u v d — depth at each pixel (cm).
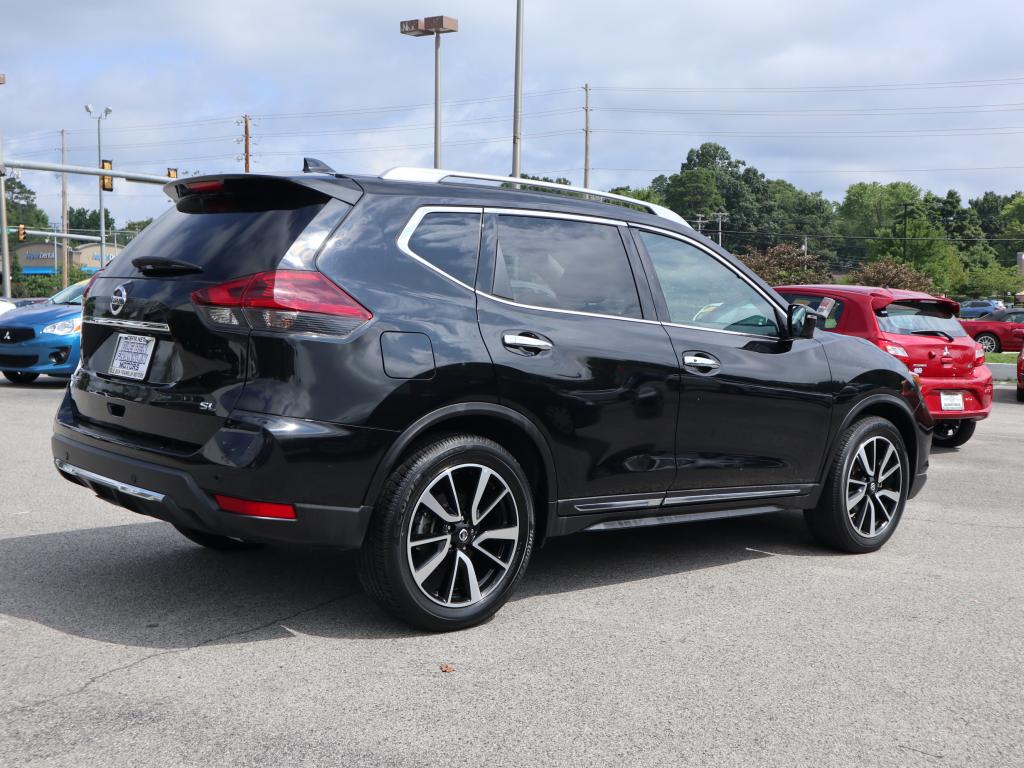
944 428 970
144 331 371
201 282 352
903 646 371
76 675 319
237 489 333
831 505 504
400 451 353
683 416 434
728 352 455
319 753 268
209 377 345
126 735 276
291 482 335
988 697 324
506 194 409
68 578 428
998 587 456
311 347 338
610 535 547
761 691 323
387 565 354
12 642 347
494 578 387
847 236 15688
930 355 891
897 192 15488
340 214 358
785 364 479
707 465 447
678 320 445
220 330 341
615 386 409
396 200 375
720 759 273
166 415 355
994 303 5906
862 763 274
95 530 516
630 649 359
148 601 398
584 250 423
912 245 12150
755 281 486
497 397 376
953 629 393
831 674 340
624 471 418
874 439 517
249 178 359
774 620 399
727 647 365
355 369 344
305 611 391
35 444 805
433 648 354
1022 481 766
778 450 477
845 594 439
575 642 365
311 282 343
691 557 501
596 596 426
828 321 916
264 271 341
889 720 303
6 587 412
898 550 528
